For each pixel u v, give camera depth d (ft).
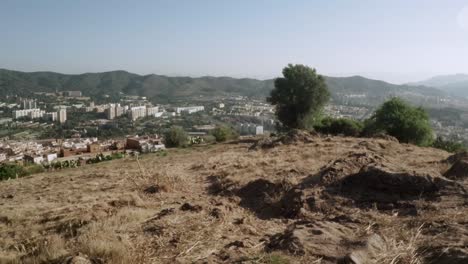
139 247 16.16
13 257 17.76
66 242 19.01
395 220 18.53
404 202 21.22
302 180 29.99
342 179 26.13
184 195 34.17
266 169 41.65
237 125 374.84
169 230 18.97
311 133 78.54
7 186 57.00
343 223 18.03
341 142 64.59
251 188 31.55
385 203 21.94
